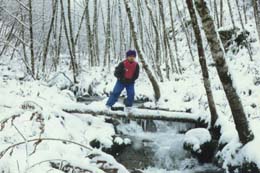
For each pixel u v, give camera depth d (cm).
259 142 670
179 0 3525
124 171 318
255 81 1477
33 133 652
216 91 1459
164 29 2017
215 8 2444
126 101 988
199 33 844
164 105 1295
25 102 446
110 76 2017
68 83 1688
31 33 1602
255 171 629
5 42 1444
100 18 4359
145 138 949
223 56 661
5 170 479
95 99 1516
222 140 787
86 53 3669
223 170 730
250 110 1080
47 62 2361
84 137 788
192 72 2188
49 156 530
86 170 315
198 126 972
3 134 623
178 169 818
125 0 1305
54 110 845
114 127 983
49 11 2850
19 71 1853
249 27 2292
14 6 2017
